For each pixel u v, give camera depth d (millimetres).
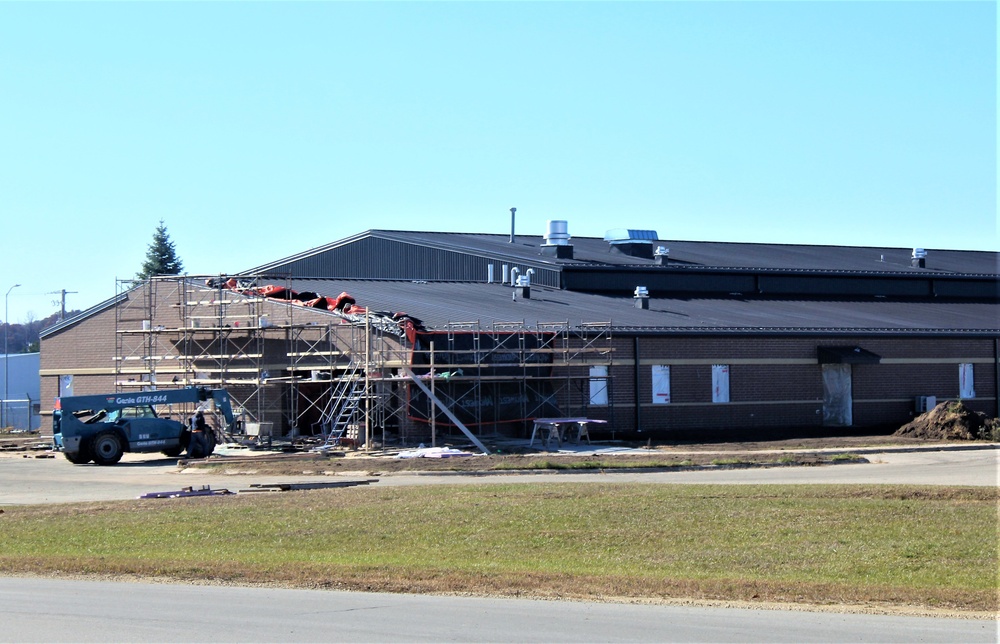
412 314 42031
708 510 22047
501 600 14352
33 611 13727
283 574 16047
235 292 44125
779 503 22938
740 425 43906
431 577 15734
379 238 61875
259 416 41188
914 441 38938
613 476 30375
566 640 12078
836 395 45844
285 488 27719
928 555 17391
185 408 44281
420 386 37000
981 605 13844
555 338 40688
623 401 41844
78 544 19797
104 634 12398
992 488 24844
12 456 41500
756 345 44438
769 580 15312
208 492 27000
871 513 21484
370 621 13062
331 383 40125
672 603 14102
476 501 23875
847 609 13703
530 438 39969
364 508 23234
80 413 38219
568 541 19094
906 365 47312
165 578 16203
